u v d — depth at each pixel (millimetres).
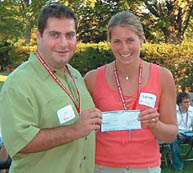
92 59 12227
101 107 2607
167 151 6172
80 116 2158
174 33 14742
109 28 2527
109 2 14914
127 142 2516
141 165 2521
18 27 23609
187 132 6156
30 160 2238
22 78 2143
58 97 2236
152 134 2562
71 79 2465
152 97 2539
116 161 2531
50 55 2262
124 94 2572
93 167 2516
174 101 2613
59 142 2119
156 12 15133
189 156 6477
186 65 10844
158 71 2604
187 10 14414
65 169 2281
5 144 2135
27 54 16641
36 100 2162
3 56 18125
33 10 14180
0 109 2146
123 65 2566
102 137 2586
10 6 23812
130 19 2479
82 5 14336
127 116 2467
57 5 2299
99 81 2656
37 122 2164
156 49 11000
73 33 2314
